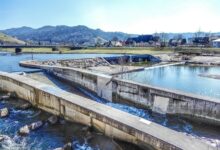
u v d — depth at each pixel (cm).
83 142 1523
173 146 1152
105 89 3081
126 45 14575
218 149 1127
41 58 7169
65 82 3831
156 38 17025
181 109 2295
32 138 1598
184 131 2078
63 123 1845
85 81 3422
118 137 1468
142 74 5450
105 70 5425
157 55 8412
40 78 3869
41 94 2177
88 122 1692
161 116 2436
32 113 2114
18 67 4947
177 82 4500
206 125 2136
